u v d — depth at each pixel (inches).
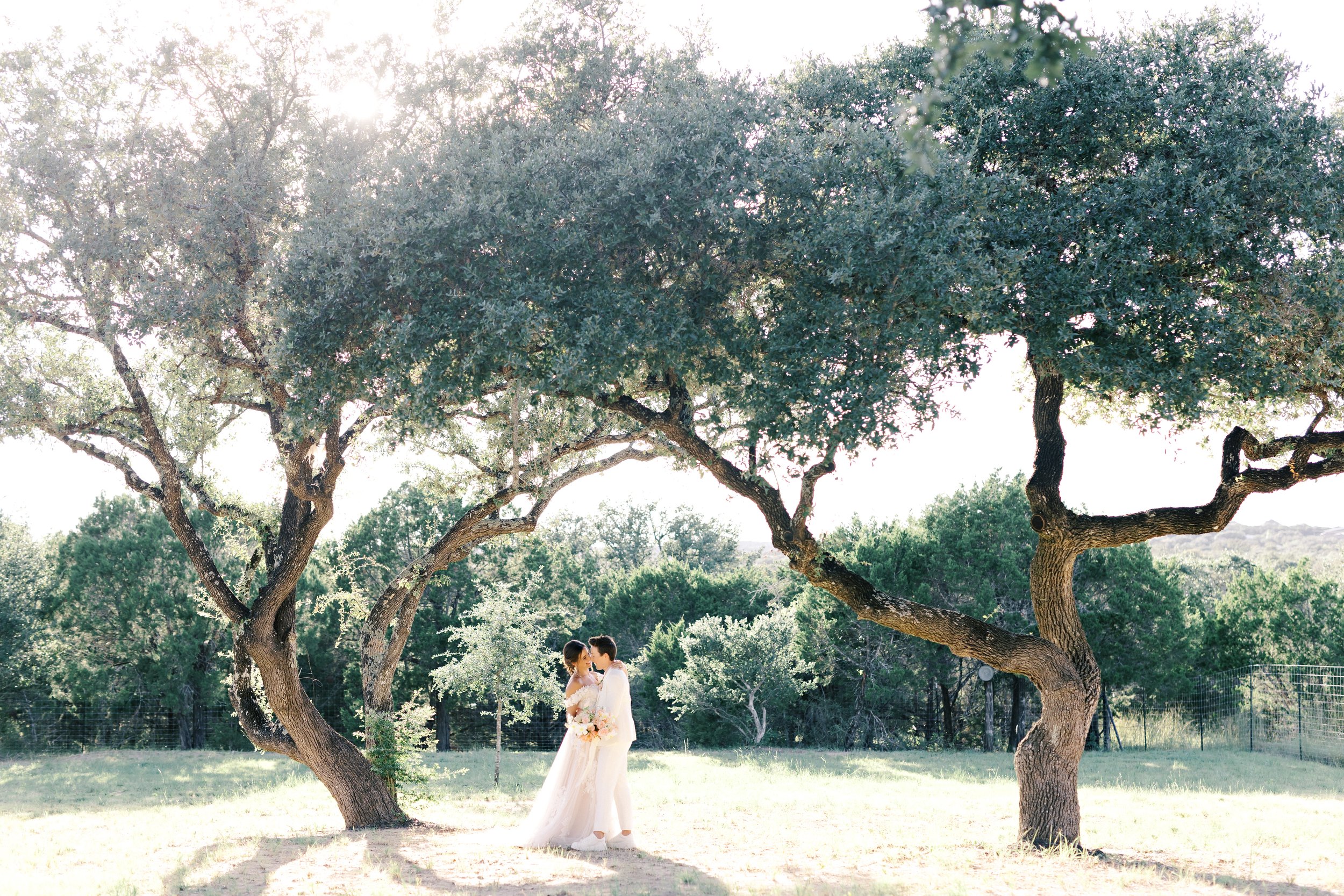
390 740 485.1
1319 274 339.0
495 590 860.6
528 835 377.7
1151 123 363.9
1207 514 397.1
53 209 406.3
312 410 345.7
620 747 375.6
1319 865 353.1
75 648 1444.4
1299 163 339.0
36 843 437.1
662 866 329.1
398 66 406.3
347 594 525.7
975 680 1601.9
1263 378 343.9
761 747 1401.3
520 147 363.3
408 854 348.5
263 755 1240.8
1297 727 1205.1
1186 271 366.9
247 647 462.3
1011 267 336.2
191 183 396.5
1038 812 391.9
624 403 407.2
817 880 305.4
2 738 1444.4
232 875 311.0
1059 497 410.3
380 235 329.7
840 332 334.3
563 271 347.6
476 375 344.8
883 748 1530.5
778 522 398.0
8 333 430.0
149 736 1503.4
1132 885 304.3
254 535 516.4
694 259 353.7
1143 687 1405.0
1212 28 367.9
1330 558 3068.4
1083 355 344.2
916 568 1441.9
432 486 566.9
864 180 340.8
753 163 333.1
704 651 1481.3
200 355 417.7
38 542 1641.2
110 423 467.5
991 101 375.9
